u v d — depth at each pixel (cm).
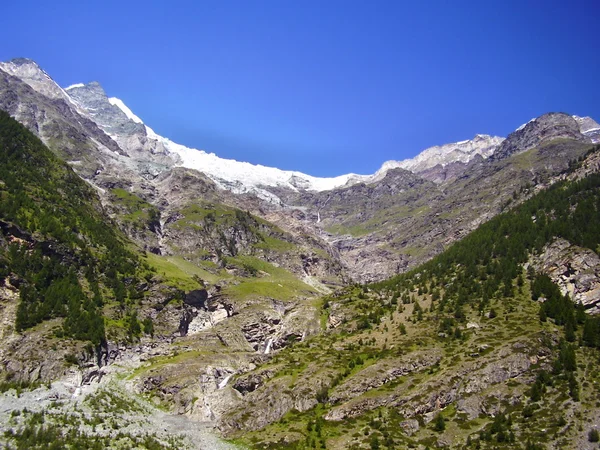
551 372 16088
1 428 12888
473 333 19238
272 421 16550
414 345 19350
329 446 14362
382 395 16462
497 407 15062
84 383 19350
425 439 14225
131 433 14475
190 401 18838
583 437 13062
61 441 12525
